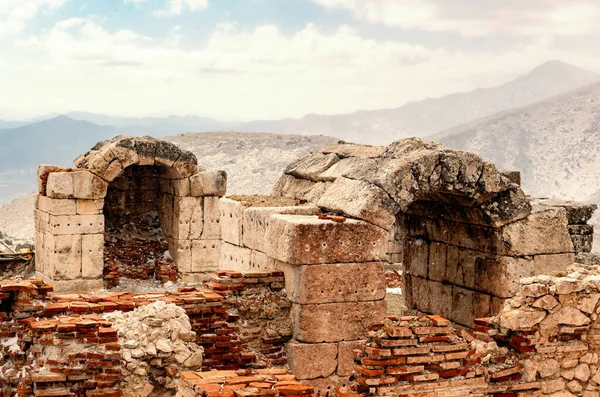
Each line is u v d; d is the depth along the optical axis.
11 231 58.06
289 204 14.61
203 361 11.36
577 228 16.34
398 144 13.30
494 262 13.42
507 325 9.92
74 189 22.53
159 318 9.98
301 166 15.90
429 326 9.06
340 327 12.06
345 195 12.81
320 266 11.97
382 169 12.74
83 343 9.54
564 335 10.03
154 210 25.70
